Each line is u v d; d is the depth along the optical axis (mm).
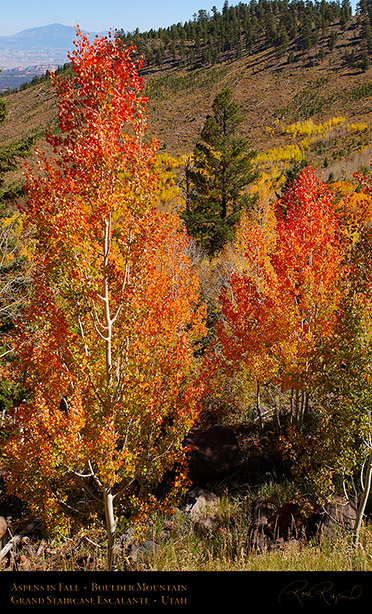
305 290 11031
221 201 34000
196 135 117625
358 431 8141
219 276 21734
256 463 12242
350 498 9859
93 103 6379
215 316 20891
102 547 8492
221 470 11742
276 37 179750
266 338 11734
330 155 79688
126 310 7352
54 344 7449
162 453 8477
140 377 7820
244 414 15688
